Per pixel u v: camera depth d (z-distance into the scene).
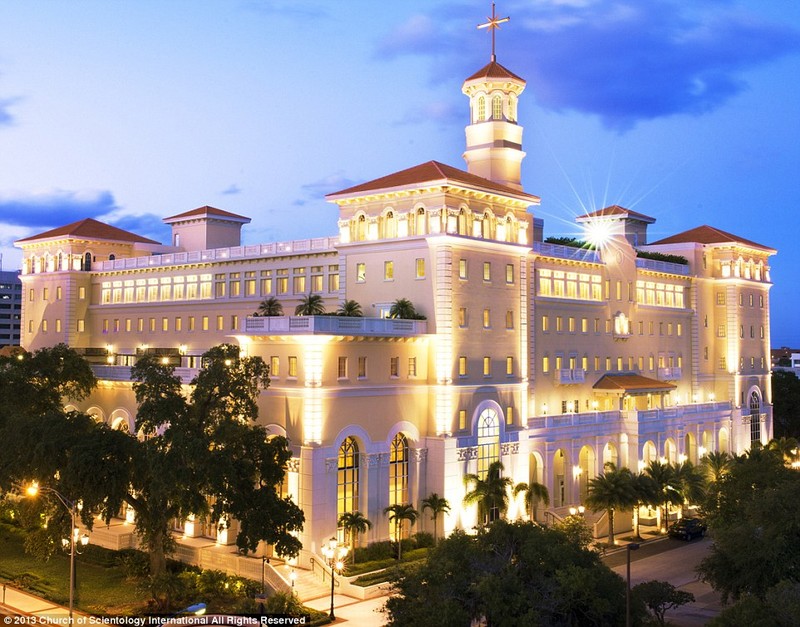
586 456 88.81
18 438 59.81
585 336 96.44
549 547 45.38
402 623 43.72
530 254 88.12
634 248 109.62
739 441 110.62
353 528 64.25
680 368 110.12
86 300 121.50
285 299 98.94
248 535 56.69
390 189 75.06
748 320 117.38
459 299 73.94
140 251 125.75
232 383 59.47
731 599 59.34
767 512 48.75
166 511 58.00
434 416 72.94
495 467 72.50
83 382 78.31
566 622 45.34
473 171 88.25
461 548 46.16
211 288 107.75
